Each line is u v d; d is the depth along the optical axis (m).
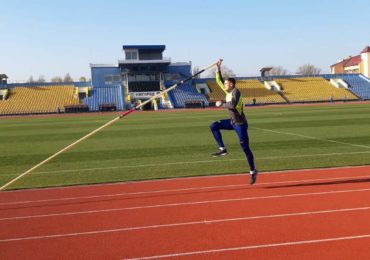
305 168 10.25
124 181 9.30
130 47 55.84
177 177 9.58
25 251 5.18
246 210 6.61
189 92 56.41
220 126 8.22
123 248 5.18
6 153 14.70
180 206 6.98
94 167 11.31
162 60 54.97
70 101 52.41
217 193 7.82
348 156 11.97
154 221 6.20
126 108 51.34
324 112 33.38
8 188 8.84
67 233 5.79
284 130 19.92
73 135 20.84
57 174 10.38
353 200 7.04
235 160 11.85
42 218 6.54
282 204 6.90
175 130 21.88
